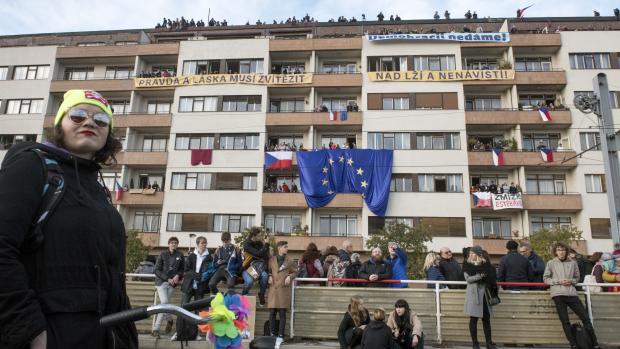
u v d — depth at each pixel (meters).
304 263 11.30
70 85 39.62
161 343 9.40
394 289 10.28
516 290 10.09
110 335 1.83
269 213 36.09
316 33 45.06
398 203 34.34
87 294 1.78
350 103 37.62
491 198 33.69
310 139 36.59
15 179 1.69
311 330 10.26
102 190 2.11
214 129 37.25
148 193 36.00
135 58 40.47
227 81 38.12
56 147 1.95
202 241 10.72
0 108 39.72
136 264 29.19
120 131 37.91
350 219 35.34
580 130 34.84
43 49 41.00
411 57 37.94
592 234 33.09
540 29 43.38
